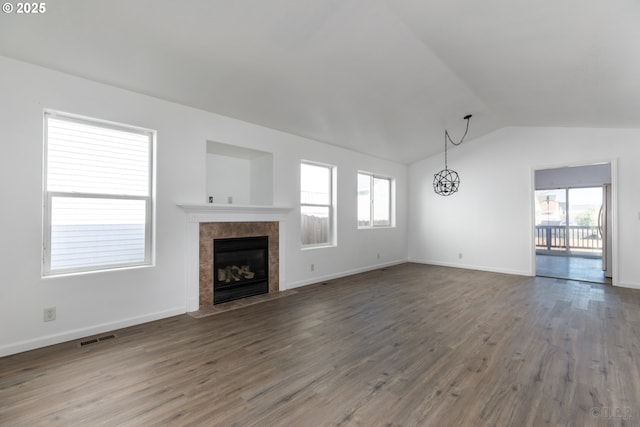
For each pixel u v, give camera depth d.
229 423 1.69
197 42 2.56
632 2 1.71
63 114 2.84
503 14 2.13
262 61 2.93
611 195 5.27
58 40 2.38
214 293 3.89
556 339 2.82
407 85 3.69
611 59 2.47
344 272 5.71
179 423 1.69
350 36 2.69
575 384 2.07
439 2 2.17
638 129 4.71
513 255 5.88
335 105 4.01
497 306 3.85
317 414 1.77
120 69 2.82
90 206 3.02
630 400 1.89
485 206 6.21
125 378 2.15
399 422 1.70
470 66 3.19
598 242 8.07
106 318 3.01
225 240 3.98
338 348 2.65
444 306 3.85
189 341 2.79
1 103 2.49
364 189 6.43
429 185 7.05
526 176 5.73
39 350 2.59
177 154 3.54
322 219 5.48
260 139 4.37
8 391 1.99
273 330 3.06
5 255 2.50
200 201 3.73
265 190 4.64
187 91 3.31
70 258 2.90
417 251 7.29
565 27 2.12
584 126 5.05
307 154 5.06
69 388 2.03
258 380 2.13
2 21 2.14
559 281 5.24
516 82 3.37
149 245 3.39
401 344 2.73
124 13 2.18
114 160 3.16
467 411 1.79
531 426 1.66
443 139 5.93
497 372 2.24
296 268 4.87
